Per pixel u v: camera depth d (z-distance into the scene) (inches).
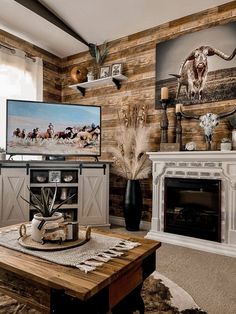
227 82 119.2
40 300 43.0
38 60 160.1
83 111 143.4
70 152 140.4
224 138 113.0
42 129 136.4
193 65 128.3
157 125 140.3
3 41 144.3
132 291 53.9
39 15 129.6
